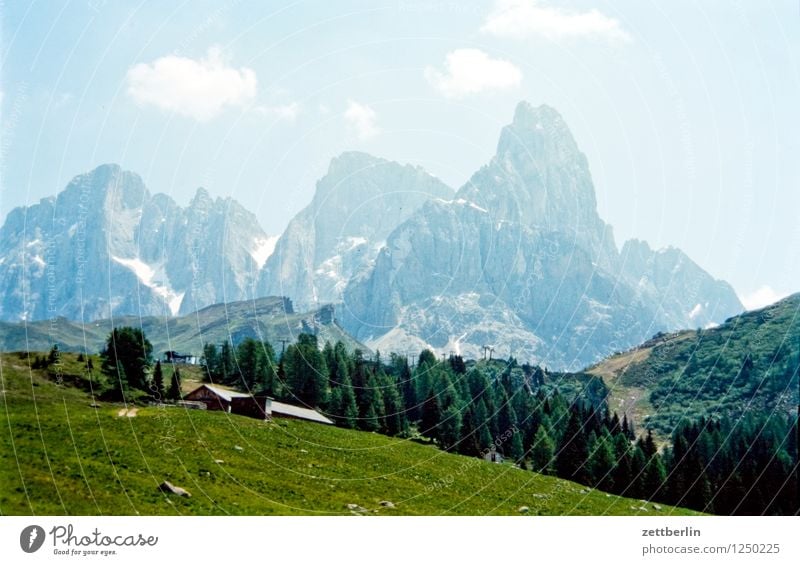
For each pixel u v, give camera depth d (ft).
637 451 251.60
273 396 289.53
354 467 205.77
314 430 240.73
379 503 172.76
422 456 236.63
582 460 257.14
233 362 297.74
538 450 261.85
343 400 289.94
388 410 295.69
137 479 156.04
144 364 240.94
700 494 234.79
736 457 271.90
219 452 187.83
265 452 198.39
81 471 153.89
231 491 161.68
